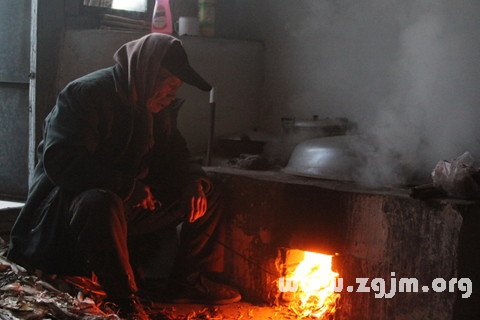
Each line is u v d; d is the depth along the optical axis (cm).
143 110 340
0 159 445
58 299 302
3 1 435
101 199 310
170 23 459
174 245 418
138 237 373
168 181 369
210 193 372
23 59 433
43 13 418
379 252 338
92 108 328
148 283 388
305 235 361
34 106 420
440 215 318
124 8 474
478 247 325
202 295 372
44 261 327
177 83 339
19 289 300
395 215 331
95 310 299
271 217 373
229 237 392
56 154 320
